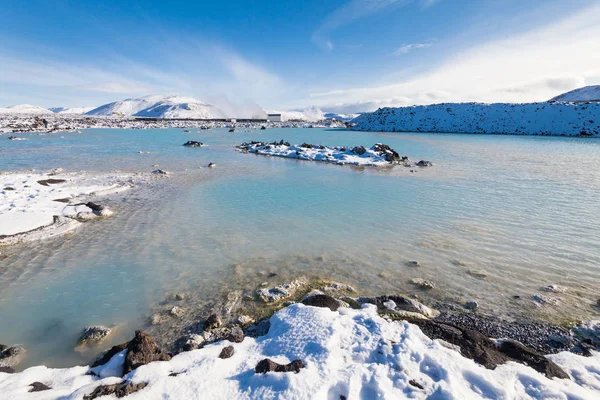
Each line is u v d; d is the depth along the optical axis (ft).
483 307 22.36
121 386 14.05
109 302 23.20
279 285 25.18
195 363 15.99
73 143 136.46
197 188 58.39
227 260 29.66
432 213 43.39
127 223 39.60
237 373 15.21
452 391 13.61
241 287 25.03
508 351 17.51
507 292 24.18
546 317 21.18
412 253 30.99
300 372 14.48
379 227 38.09
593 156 102.89
